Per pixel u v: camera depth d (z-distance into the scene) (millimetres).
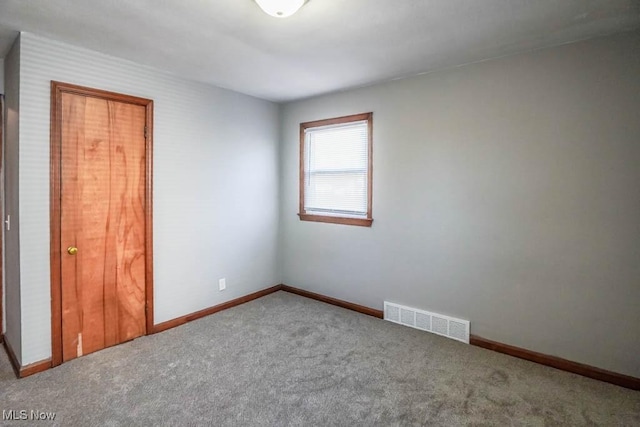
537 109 2609
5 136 2814
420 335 3166
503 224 2801
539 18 2102
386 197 3477
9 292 2760
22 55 2340
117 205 2885
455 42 2461
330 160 3945
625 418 2023
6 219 2854
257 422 1971
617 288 2369
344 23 2166
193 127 3408
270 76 3254
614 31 2281
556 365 2588
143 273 3076
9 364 2576
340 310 3797
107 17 2109
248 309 3809
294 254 4348
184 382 2359
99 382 2350
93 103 2703
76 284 2674
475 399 2199
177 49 2619
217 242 3705
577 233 2494
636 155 2271
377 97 3490
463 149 2973
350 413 2057
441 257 3143
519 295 2750
